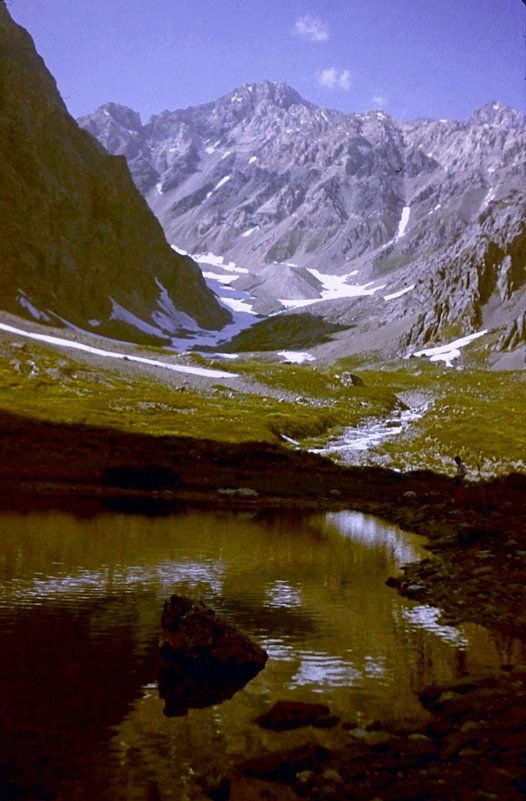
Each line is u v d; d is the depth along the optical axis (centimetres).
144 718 1002
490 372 18112
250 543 2545
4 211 19562
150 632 1388
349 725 993
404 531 3069
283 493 4522
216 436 7050
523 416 9794
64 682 1114
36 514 3003
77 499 3662
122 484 4416
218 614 1561
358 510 3897
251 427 7675
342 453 7112
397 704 1080
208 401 9475
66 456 5256
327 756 902
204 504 3803
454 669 1237
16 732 941
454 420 9050
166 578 1888
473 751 909
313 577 1995
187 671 1188
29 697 1052
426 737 949
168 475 4603
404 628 1491
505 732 962
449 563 2147
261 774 853
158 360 13450
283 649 1336
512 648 1363
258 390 11506
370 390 12962
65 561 2028
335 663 1262
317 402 11088
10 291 17588
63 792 801
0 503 3319
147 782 823
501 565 2083
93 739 930
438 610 1650
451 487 5159
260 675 1194
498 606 1662
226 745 930
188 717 1010
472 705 1049
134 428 7006
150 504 3638
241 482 4941
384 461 6625
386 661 1276
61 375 9412
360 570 2127
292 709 1025
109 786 814
